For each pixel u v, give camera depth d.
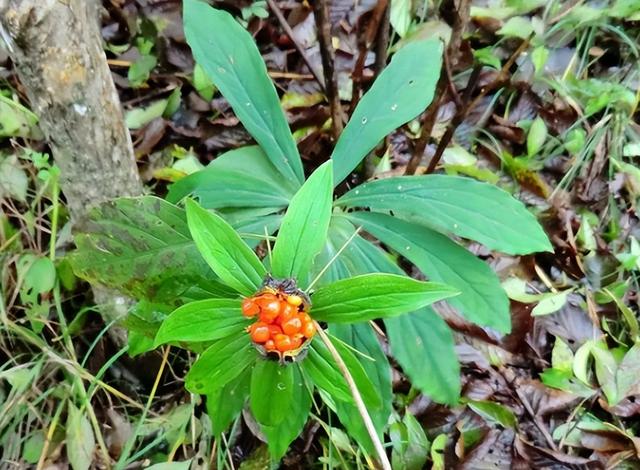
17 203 0.66
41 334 0.61
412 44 0.53
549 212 0.74
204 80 0.75
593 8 0.85
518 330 0.67
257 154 0.54
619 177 0.77
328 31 0.55
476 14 0.83
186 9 0.51
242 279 0.35
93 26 0.44
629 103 0.79
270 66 0.78
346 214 0.51
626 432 0.64
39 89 0.43
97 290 0.56
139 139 0.71
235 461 0.59
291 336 0.33
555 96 0.81
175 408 0.60
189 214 0.33
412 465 0.59
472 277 0.48
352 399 0.37
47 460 0.56
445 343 0.48
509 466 0.60
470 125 0.79
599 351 0.67
